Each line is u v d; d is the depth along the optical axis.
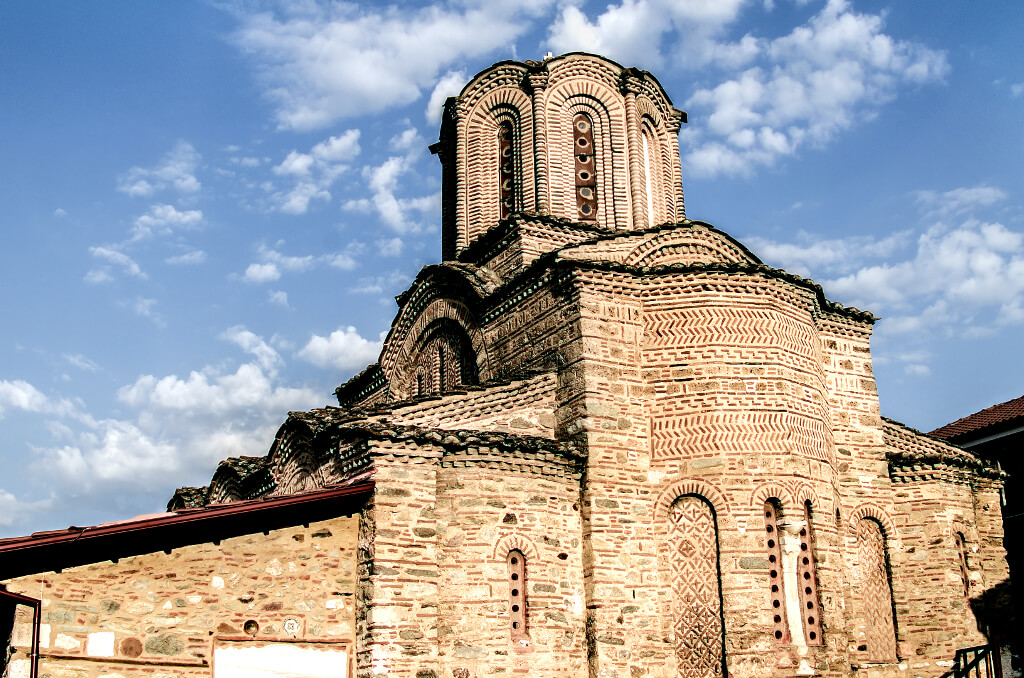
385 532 16.88
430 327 25.59
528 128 26.17
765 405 19.86
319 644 16.50
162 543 15.82
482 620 17.47
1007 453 29.67
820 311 23.34
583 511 19.14
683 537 19.34
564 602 18.42
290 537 16.77
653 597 19.03
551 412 20.34
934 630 22.47
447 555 17.61
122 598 15.31
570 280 20.52
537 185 25.48
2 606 14.75
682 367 20.09
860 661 21.47
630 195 26.23
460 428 19.53
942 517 23.19
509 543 18.11
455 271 24.27
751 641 18.31
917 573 22.86
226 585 16.09
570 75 26.55
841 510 21.38
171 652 15.45
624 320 20.48
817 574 19.39
